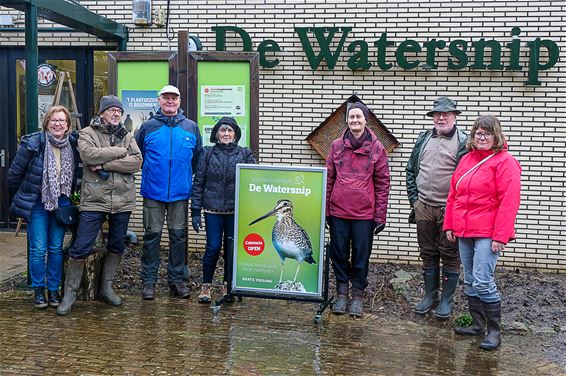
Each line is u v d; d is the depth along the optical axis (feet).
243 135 22.88
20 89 30.50
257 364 15.61
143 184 20.53
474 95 26.27
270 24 27.35
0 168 30.58
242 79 22.71
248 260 19.54
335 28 26.61
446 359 16.31
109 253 19.99
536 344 17.62
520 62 25.90
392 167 26.94
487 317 17.30
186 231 21.33
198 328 18.12
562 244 26.12
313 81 27.20
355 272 19.61
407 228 27.02
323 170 18.99
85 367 15.20
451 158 18.86
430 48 26.09
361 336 17.84
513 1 25.79
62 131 19.06
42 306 19.49
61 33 29.40
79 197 19.97
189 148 20.45
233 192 19.90
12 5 20.86
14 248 27.40
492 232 16.97
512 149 26.21
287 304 20.68
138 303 20.34
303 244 19.19
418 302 20.94
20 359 15.61
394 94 26.76
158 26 28.07
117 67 23.44
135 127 23.53
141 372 14.96
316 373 15.16
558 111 25.81
